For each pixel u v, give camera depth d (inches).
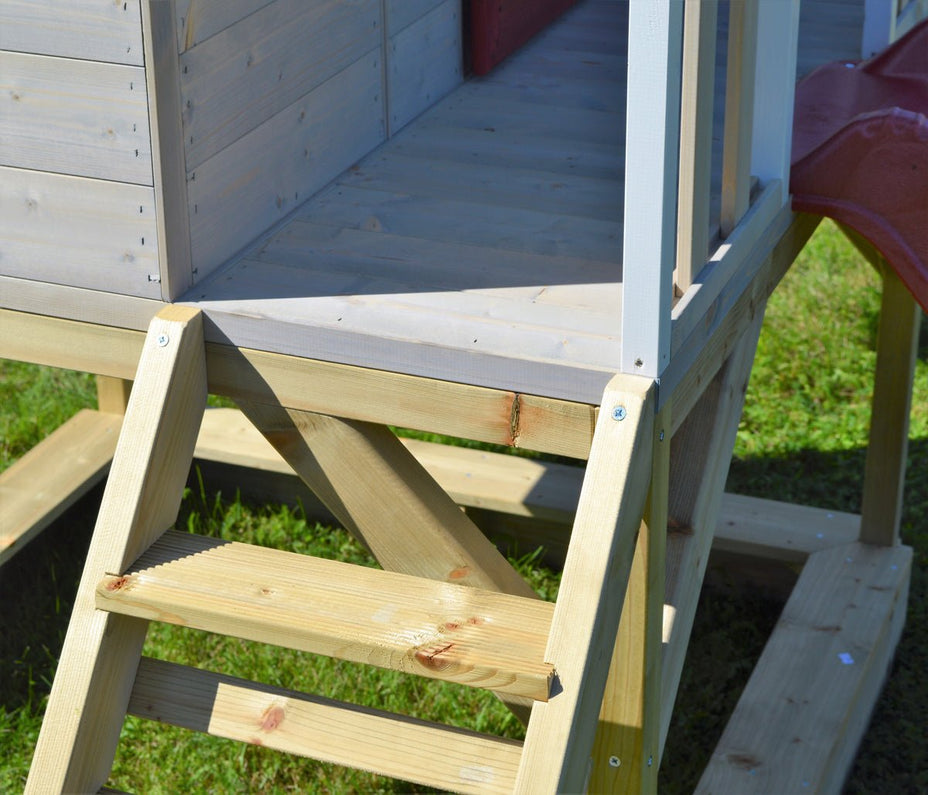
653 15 60.4
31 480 142.6
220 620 68.4
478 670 64.2
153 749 121.3
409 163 105.9
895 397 135.3
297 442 79.7
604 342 72.7
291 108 90.6
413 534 80.7
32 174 77.8
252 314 76.1
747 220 83.6
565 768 63.0
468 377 72.3
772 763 110.5
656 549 74.2
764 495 166.6
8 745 122.2
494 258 86.5
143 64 72.0
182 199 77.1
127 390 155.8
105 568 71.8
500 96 126.4
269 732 72.5
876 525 142.9
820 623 130.3
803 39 135.8
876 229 93.0
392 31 109.0
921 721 132.7
